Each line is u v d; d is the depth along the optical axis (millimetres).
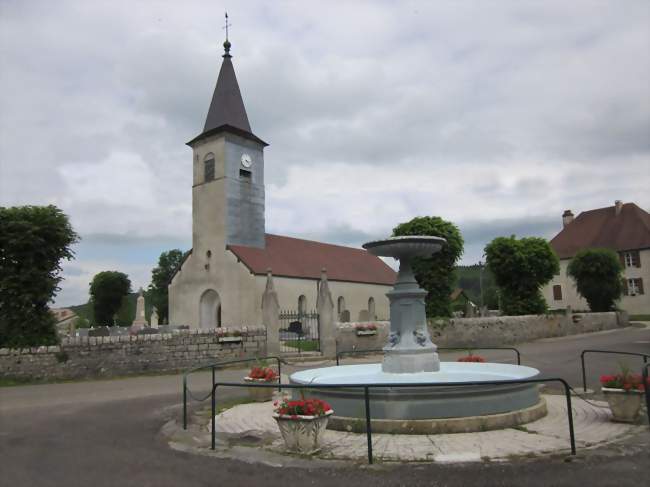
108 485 6461
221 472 6883
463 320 27297
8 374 17766
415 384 7215
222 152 38281
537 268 31750
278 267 37531
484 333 27906
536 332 30641
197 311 38469
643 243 50219
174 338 19672
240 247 37781
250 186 39719
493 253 32438
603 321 36312
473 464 6742
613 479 5992
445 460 6941
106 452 8078
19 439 9086
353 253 51188
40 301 19297
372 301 46562
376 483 6211
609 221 55281
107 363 18625
